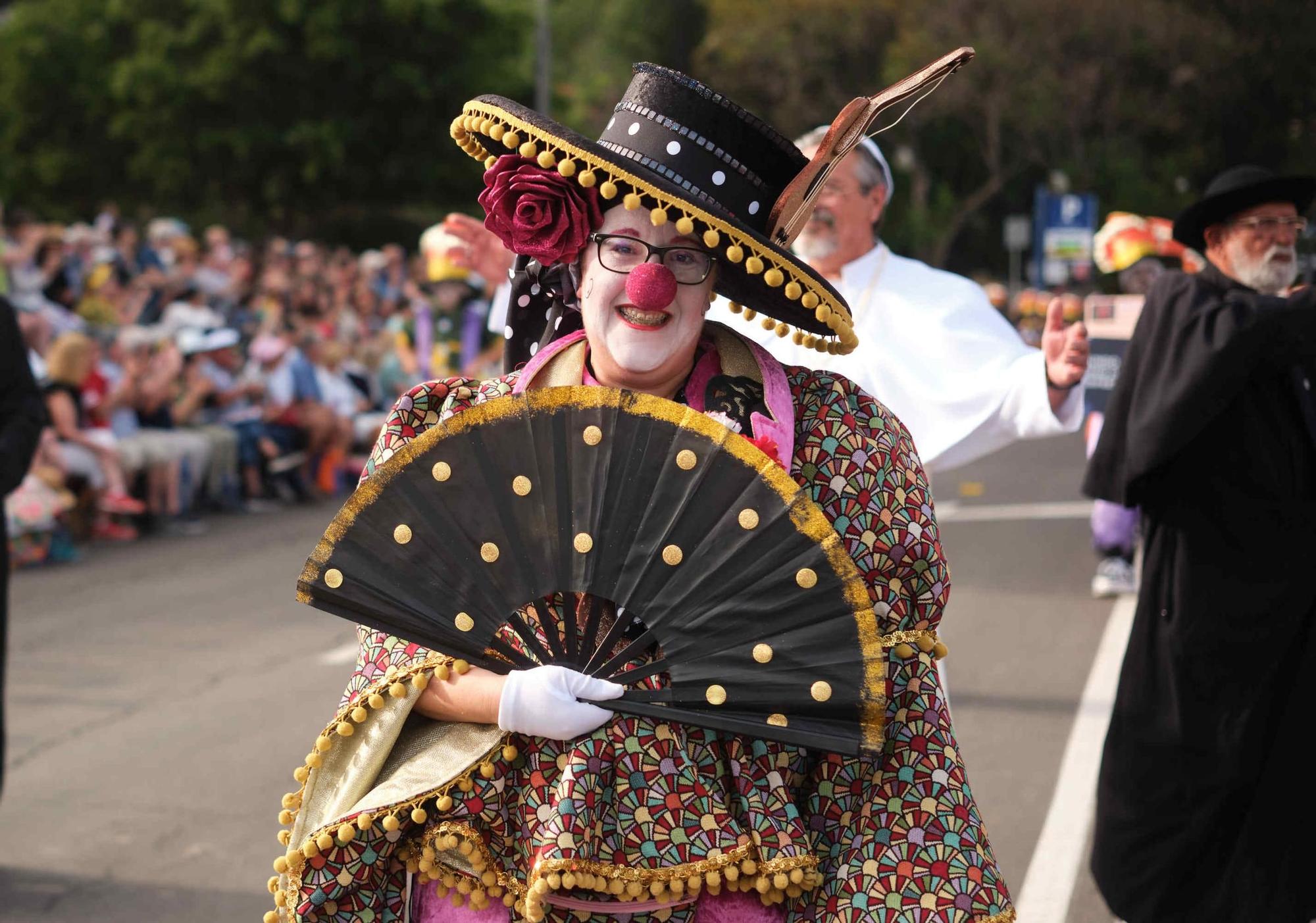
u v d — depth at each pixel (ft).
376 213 133.18
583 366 8.07
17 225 47.80
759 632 7.26
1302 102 44.57
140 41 126.21
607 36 205.77
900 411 12.82
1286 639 12.19
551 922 7.50
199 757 21.08
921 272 13.28
